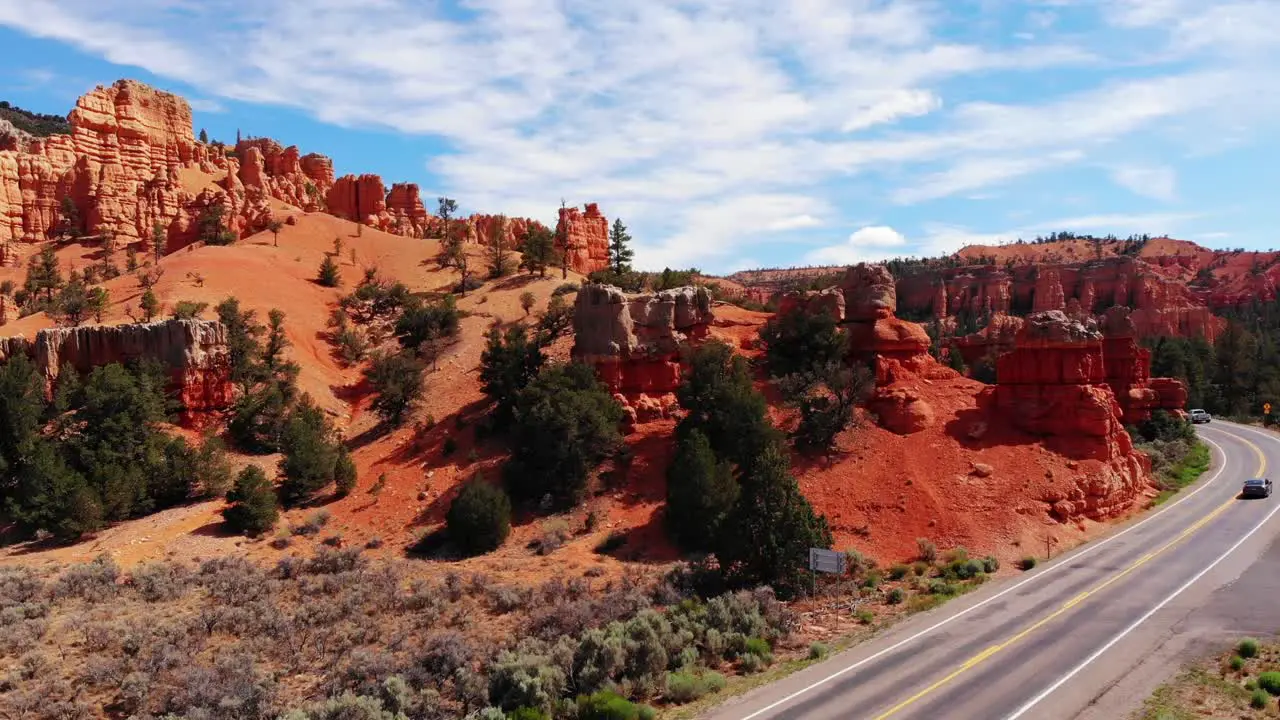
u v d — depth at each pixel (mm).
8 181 130625
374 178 147250
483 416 60688
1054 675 26406
